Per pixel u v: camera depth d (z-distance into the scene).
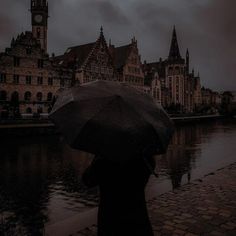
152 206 9.91
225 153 35.59
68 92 5.08
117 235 4.38
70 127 4.39
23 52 66.12
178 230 8.02
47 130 51.16
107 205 4.45
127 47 95.81
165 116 4.92
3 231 12.16
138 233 4.37
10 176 23.39
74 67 77.38
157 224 8.38
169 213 9.25
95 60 80.56
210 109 167.62
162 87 120.19
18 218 13.92
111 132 4.24
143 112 4.58
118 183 4.40
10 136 46.69
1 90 63.19
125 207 4.40
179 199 10.70
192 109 157.38
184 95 142.25
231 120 123.44
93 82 5.18
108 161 4.39
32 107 67.81
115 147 4.16
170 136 4.73
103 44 82.62
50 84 70.69
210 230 8.03
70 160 30.78
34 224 13.03
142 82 99.50
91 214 9.18
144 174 4.55
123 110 4.46
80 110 4.50
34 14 90.62
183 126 89.62
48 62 70.06
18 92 65.69
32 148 38.97
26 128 48.50
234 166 17.41
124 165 4.34
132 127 4.30
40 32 91.19
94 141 4.21
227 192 11.64
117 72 88.31
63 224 8.42
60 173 24.58
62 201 16.66
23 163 28.98
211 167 19.92
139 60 97.56
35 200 16.86
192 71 166.12
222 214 9.20
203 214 9.18
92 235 7.72
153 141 4.38
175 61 138.75
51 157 32.50
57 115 4.64
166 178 21.03
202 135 61.03
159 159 31.16
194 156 33.22
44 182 21.28
